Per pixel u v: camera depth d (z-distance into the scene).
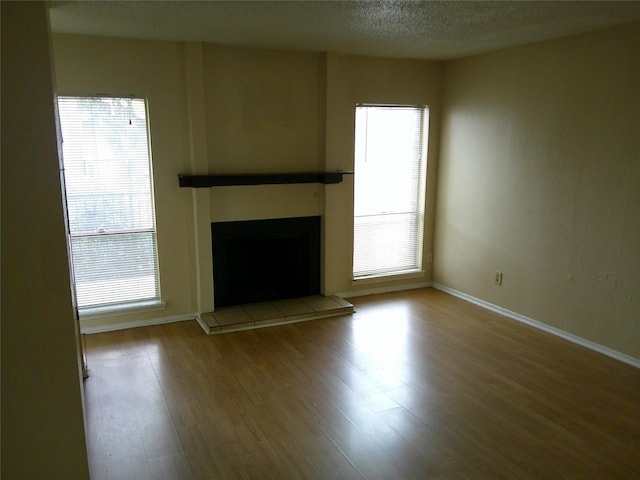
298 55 4.75
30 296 1.96
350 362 3.84
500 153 4.75
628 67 3.60
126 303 4.49
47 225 1.95
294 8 3.15
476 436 2.85
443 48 4.56
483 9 3.17
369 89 5.08
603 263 3.92
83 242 4.23
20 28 1.85
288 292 5.17
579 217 4.07
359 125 5.16
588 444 2.78
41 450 2.06
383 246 5.57
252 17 3.39
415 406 3.19
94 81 4.04
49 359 2.01
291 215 4.98
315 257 5.22
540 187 4.38
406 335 4.39
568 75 4.03
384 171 5.40
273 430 2.91
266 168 4.80
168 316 4.65
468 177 5.17
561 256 4.26
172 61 4.26
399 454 2.68
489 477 2.50
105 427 2.93
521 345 4.16
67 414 2.06
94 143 4.15
